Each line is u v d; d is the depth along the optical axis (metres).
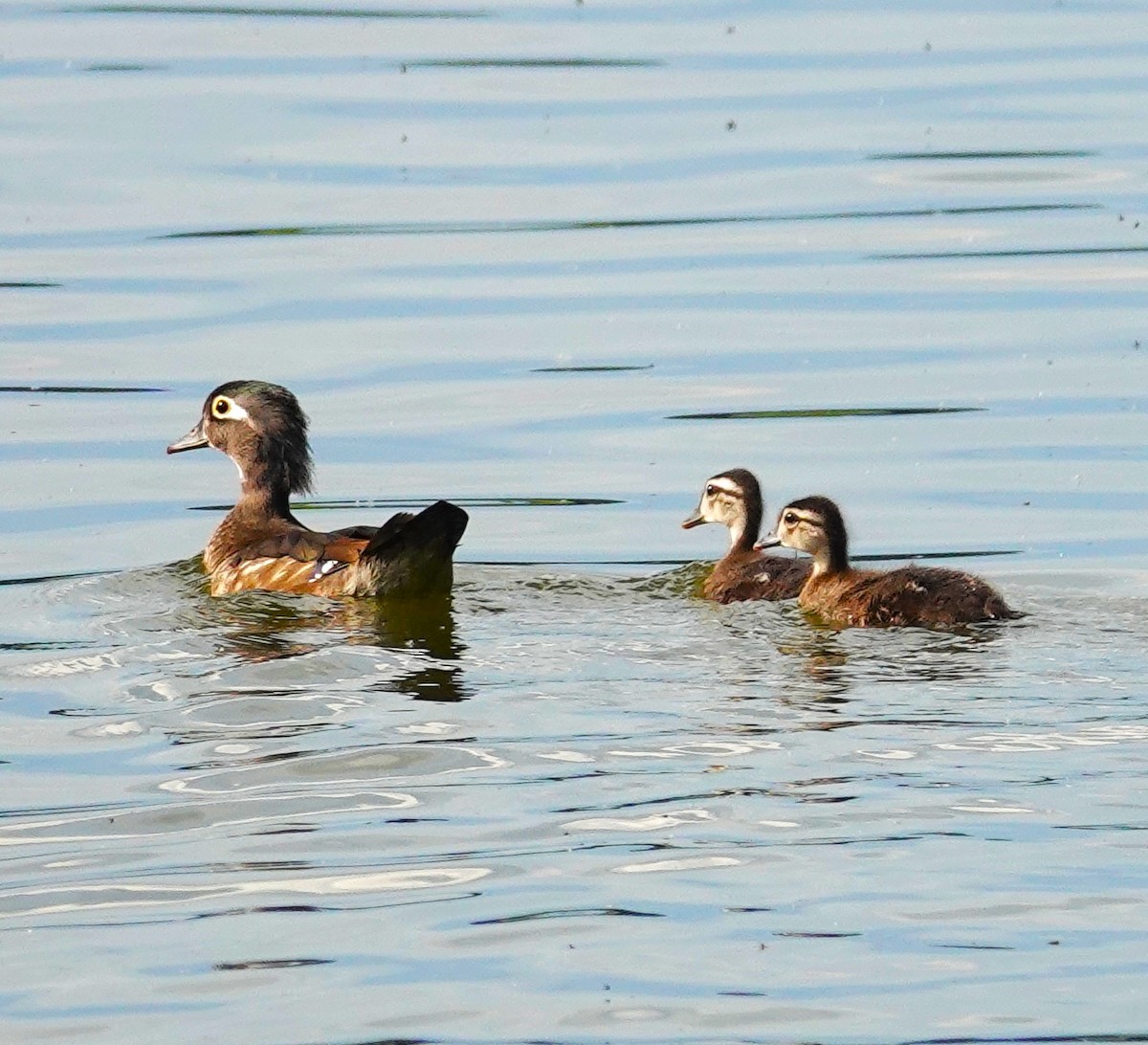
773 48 33.91
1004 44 33.78
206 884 10.80
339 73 32.97
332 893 10.63
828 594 16.02
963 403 21.30
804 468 19.86
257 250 26.08
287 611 16.03
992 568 17.34
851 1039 9.13
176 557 18.19
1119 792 11.57
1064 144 29.12
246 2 37.41
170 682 14.08
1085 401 21.25
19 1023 9.42
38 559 18.03
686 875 10.70
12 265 25.56
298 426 18.47
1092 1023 9.23
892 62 32.94
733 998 9.51
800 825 11.27
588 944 10.02
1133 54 33.00
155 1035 9.29
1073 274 24.77
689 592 16.86
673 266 25.41
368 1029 9.32
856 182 28.12
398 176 28.55
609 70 32.91
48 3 37.62
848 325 23.52
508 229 26.70
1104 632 14.97
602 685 13.81
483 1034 9.24
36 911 10.51
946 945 9.92
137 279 25.12
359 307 24.28
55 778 12.37
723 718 13.00
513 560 18.00
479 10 36.88
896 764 12.09
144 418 21.33
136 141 29.91
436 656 14.53
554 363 22.69
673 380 22.20
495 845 11.15
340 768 12.32
